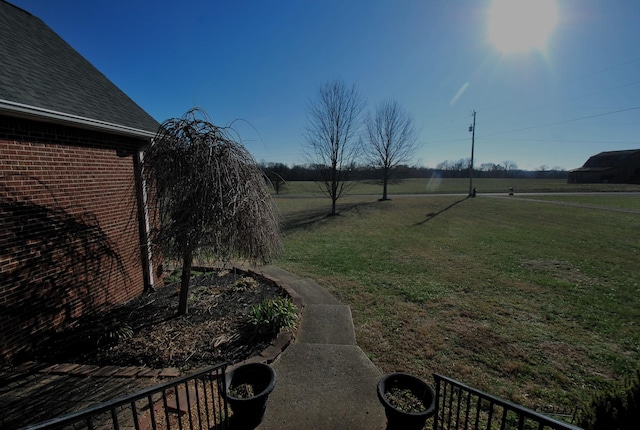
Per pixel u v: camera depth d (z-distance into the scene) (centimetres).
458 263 776
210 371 229
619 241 977
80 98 483
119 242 519
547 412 282
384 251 910
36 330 382
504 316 484
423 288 607
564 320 469
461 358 373
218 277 659
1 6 559
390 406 242
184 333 409
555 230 1169
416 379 269
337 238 1106
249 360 357
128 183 540
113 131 480
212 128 415
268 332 413
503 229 1212
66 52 612
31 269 379
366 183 4631
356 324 461
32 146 378
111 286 501
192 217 390
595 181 4378
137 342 387
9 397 297
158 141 425
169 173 400
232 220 402
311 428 263
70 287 431
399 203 2231
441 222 1408
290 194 3334
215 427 256
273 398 301
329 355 377
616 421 180
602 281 634
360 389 315
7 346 350
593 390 314
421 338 419
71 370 335
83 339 379
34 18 623
